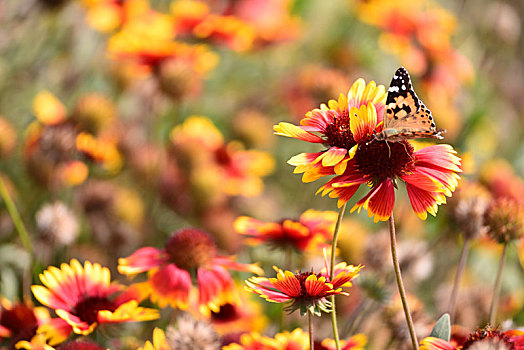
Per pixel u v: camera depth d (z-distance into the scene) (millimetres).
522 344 900
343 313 1084
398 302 1031
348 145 908
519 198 1190
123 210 1182
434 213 897
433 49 1365
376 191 898
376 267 1081
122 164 1246
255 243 1041
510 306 1112
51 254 1094
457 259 1229
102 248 1166
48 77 1321
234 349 950
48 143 1174
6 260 1113
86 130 1190
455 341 937
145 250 1020
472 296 1110
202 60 1241
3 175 1189
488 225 1010
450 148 916
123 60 1291
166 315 1067
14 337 959
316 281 885
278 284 895
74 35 1331
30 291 1034
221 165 1271
